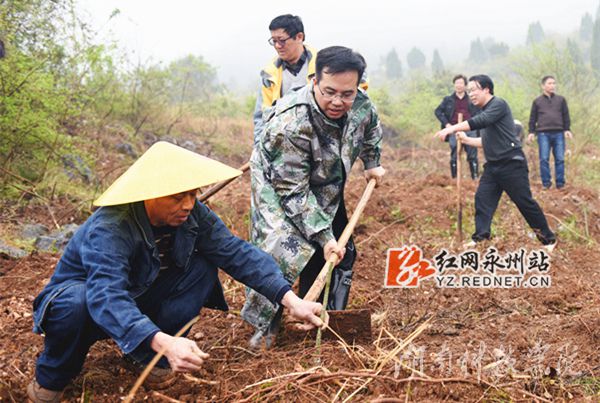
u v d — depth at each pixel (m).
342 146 3.59
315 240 3.58
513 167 6.37
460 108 10.14
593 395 3.15
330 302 3.80
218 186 4.51
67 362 2.88
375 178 4.18
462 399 2.97
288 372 3.17
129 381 3.19
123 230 2.83
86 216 6.70
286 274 3.56
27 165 7.16
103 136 9.34
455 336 4.04
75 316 2.77
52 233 6.06
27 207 6.56
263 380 3.07
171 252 3.04
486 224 6.58
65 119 7.93
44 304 2.80
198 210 3.14
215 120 13.55
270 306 3.49
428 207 7.95
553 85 9.91
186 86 13.98
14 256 5.29
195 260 3.17
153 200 2.87
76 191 7.18
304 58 5.02
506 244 6.44
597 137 12.99
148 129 11.25
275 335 3.62
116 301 2.64
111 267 2.73
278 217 3.61
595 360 3.60
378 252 6.18
